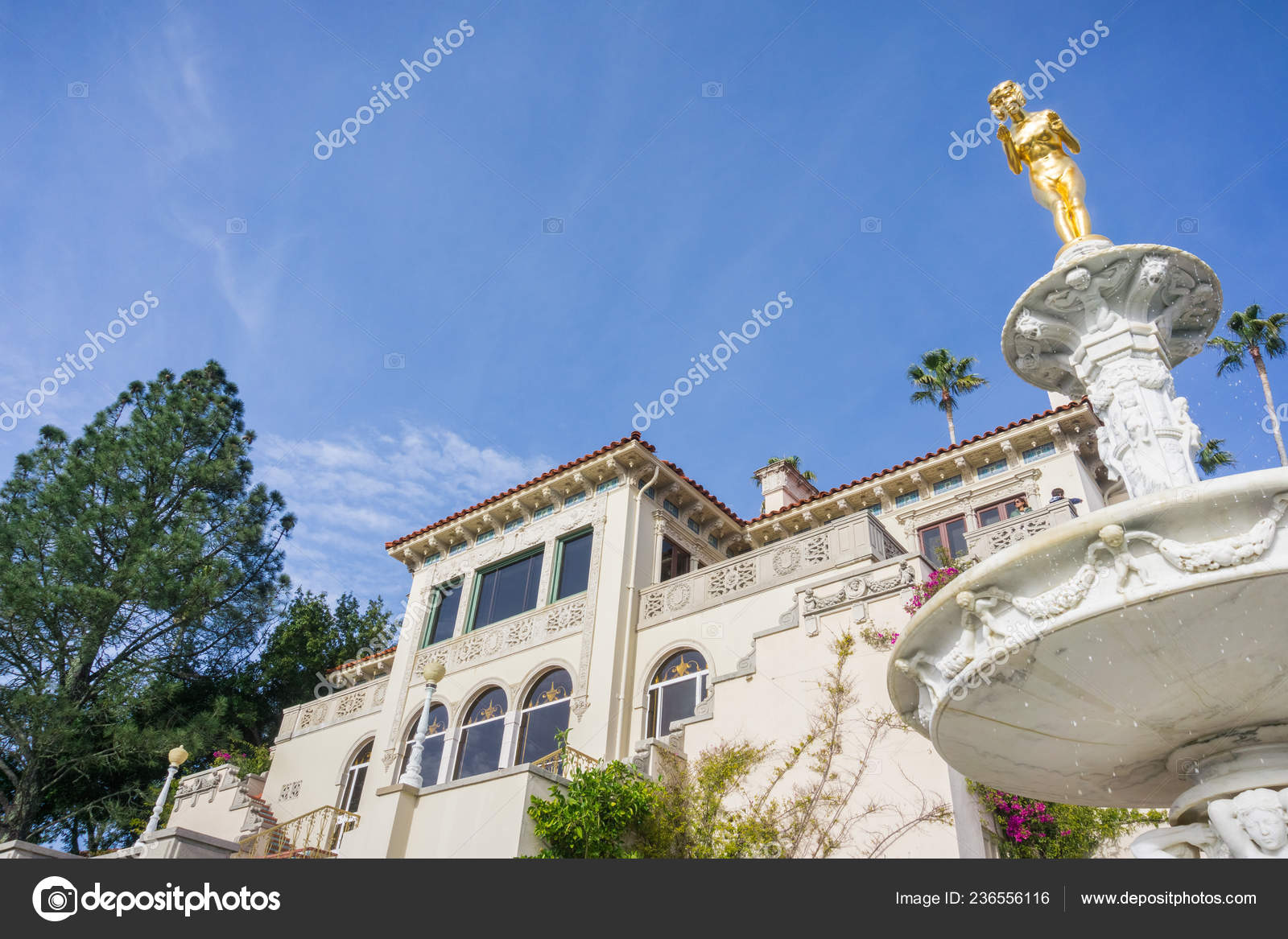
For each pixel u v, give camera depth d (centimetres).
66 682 2205
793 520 2148
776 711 1262
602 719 1664
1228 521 511
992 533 1523
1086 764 652
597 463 2014
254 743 2916
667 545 2016
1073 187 788
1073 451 1833
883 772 1110
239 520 2566
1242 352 3312
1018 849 1108
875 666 1202
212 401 2819
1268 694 544
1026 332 758
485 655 1977
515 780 1135
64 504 2342
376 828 1191
